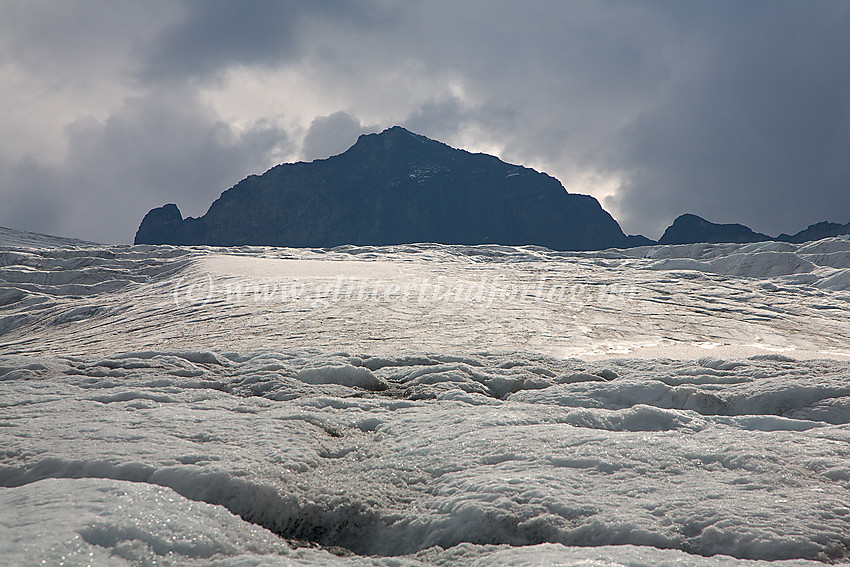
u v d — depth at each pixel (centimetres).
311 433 466
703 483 345
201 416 501
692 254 9112
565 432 442
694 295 3728
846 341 2480
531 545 291
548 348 1689
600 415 516
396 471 391
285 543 295
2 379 684
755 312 3147
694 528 293
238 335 1908
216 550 265
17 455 391
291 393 640
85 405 541
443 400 624
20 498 289
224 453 396
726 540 280
